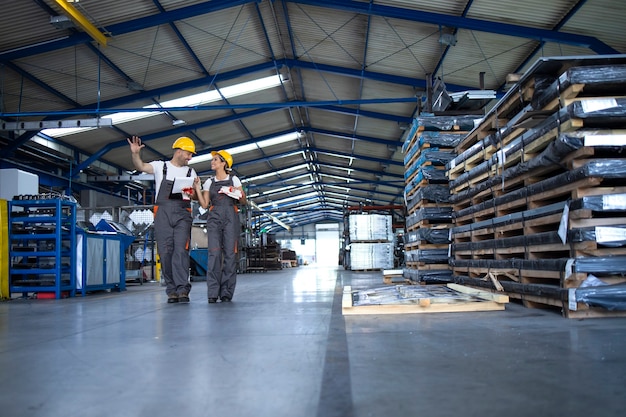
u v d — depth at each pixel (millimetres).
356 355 2301
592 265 3303
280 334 3014
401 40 11805
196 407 1563
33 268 7258
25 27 9977
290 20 11781
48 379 1976
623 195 3223
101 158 18109
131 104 14477
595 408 1453
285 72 15141
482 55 11688
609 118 3285
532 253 3967
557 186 3564
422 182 6531
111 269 8461
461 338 2691
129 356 2422
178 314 4332
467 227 5492
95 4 9883
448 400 1558
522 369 1945
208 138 19000
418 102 8688
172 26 11266
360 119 17922
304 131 20406
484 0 9586
